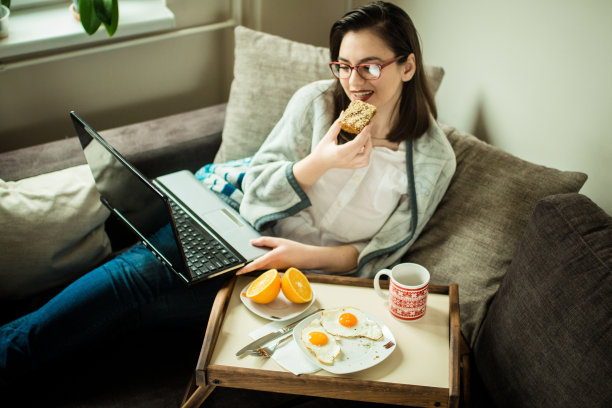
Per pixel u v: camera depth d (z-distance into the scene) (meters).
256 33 1.80
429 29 1.92
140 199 1.29
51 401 1.37
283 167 1.45
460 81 1.86
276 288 1.22
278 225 1.55
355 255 1.49
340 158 1.35
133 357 1.48
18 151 1.69
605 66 1.44
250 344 1.13
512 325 1.20
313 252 1.41
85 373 1.43
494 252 1.41
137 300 1.38
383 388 1.07
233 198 1.60
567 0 1.49
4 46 1.71
